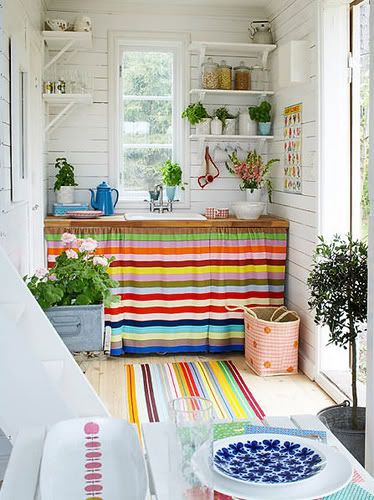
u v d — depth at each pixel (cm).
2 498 153
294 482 157
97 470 168
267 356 532
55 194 630
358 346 477
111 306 566
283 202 594
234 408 466
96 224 561
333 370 511
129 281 569
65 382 319
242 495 153
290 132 570
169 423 142
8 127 398
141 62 641
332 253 388
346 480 160
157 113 650
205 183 643
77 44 600
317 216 502
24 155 476
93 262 443
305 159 533
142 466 168
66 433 178
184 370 547
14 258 416
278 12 601
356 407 381
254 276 580
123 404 473
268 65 637
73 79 583
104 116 632
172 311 575
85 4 620
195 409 146
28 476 163
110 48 627
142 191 646
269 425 208
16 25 425
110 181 636
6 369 268
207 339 584
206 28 636
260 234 578
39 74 551
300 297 552
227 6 628
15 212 422
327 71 492
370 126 319
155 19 631
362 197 482
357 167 489
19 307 332
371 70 316
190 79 638
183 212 643
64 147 630
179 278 572
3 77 377
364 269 373
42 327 336
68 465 170
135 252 566
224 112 622
